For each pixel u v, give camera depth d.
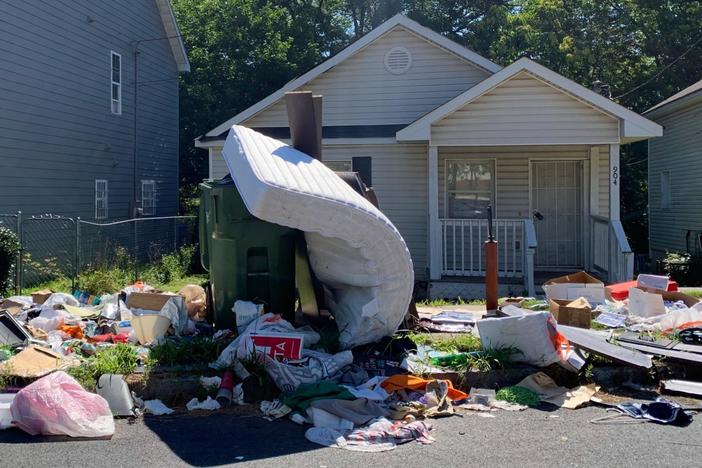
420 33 14.20
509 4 28.75
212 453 4.46
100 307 9.38
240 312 6.51
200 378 5.66
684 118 19.09
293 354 5.75
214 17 26.14
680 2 24.72
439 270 11.68
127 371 5.82
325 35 29.19
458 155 13.46
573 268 13.20
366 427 4.88
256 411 5.35
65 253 15.07
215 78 25.70
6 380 5.68
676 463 4.24
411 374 5.88
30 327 7.23
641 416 5.18
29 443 4.66
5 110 13.56
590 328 7.41
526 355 6.00
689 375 6.15
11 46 13.73
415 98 14.43
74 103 16.05
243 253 6.77
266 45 25.16
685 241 19.00
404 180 13.80
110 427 4.88
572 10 25.72
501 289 11.55
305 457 4.38
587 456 4.37
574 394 5.68
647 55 25.75
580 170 13.19
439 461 4.29
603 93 13.98
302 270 7.08
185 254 16.05
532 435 4.79
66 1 15.65
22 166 14.11
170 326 7.09
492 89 11.33
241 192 5.85
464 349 6.55
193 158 26.28
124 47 18.47
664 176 21.03
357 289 6.42
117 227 17.52
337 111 14.62
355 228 5.80
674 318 7.30
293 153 6.40
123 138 18.45
